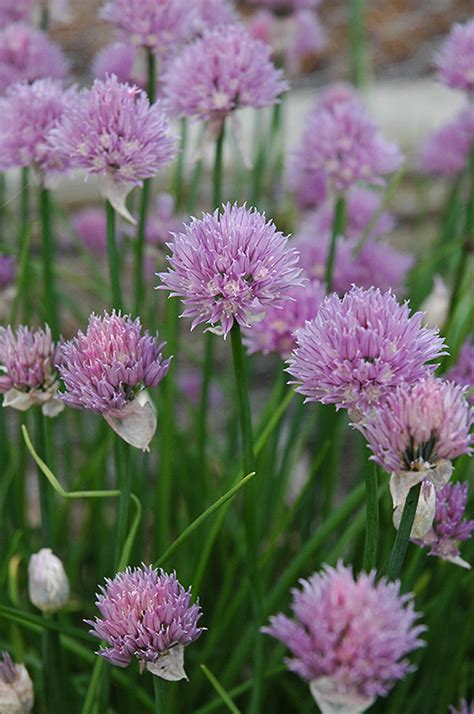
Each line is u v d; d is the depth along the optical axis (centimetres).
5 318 68
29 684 51
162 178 101
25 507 63
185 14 58
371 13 152
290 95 133
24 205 63
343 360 45
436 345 45
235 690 56
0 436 62
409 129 118
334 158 60
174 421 64
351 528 56
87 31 139
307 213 73
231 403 71
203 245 47
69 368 47
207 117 56
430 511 46
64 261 100
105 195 52
